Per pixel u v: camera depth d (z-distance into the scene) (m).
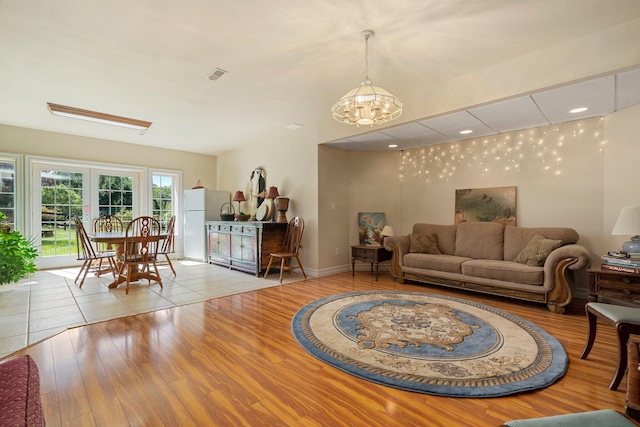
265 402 1.67
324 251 4.97
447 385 1.79
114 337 2.50
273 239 4.96
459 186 4.68
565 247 3.11
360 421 1.51
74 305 3.33
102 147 5.73
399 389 1.78
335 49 2.58
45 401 1.66
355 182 5.43
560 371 1.93
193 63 2.82
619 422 0.95
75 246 5.54
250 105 3.94
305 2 1.99
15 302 3.42
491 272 3.52
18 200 4.92
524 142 4.07
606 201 3.46
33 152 5.04
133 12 2.07
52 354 2.20
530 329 2.65
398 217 5.38
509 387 1.76
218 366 2.04
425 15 2.12
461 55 2.69
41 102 3.82
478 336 2.50
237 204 6.57
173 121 4.62
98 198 5.76
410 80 3.21
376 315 3.01
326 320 2.88
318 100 3.77
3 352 2.21
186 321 2.88
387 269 5.40
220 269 5.45
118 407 1.61
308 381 1.87
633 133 3.15
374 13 2.10
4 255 3.64
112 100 3.75
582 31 2.33
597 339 2.45
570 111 3.33
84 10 2.05
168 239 4.86
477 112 3.31
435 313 3.07
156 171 6.39
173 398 1.70
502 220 4.23
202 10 2.06
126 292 3.83
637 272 2.61
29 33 2.32
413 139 4.59
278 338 2.49
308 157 4.98
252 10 2.06
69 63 2.81
